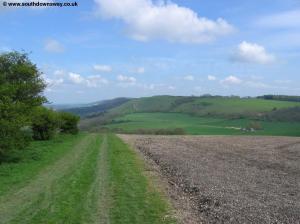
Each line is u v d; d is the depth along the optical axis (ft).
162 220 47.16
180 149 137.49
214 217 48.06
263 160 105.09
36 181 72.38
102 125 429.38
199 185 67.41
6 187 66.59
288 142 172.35
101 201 56.85
